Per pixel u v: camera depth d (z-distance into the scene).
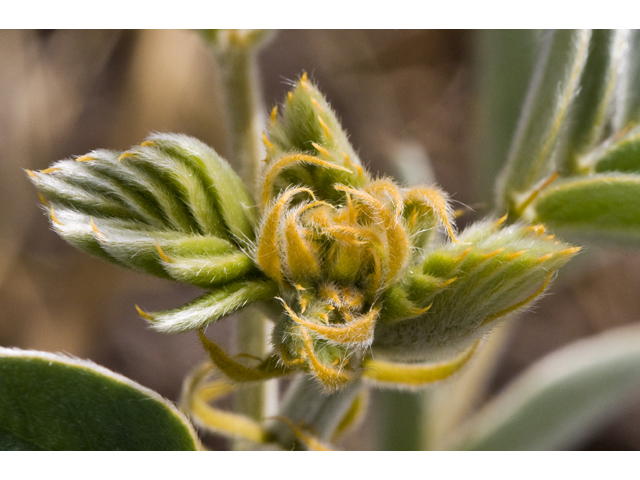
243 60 0.14
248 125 0.14
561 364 0.21
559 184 0.13
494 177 0.17
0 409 0.12
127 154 0.12
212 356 0.12
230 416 0.13
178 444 0.12
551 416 0.20
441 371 0.13
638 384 0.21
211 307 0.12
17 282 0.29
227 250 0.12
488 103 0.17
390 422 0.18
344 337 0.11
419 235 0.12
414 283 0.12
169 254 0.12
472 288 0.12
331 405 0.13
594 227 0.13
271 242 0.12
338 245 0.12
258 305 0.12
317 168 0.12
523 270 0.12
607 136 0.14
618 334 0.21
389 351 0.12
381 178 0.12
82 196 0.12
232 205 0.12
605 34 0.13
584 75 0.14
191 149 0.12
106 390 0.12
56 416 0.12
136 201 0.12
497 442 0.20
